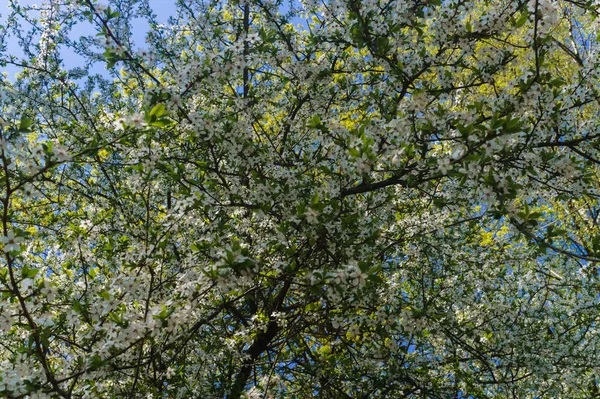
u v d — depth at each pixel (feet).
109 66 15.90
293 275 14.05
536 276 25.79
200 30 21.16
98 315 12.73
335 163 16.63
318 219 14.08
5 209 10.49
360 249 16.08
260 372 22.34
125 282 13.71
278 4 21.70
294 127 22.66
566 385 25.41
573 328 24.17
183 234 19.76
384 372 20.99
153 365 16.92
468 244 24.48
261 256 17.69
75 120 23.76
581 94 16.46
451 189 17.17
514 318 23.03
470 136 12.84
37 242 24.16
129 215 21.38
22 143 10.94
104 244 20.02
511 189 12.83
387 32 16.83
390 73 17.08
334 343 20.22
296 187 17.65
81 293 16.40
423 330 20.65
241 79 23.82
